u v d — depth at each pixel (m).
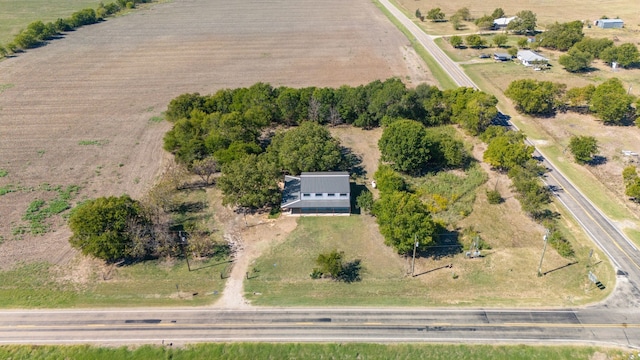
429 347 65.56
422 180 106.50
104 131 132.75
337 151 105.75
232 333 68.25
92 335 68.06
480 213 95.38
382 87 135.50
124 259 84.12
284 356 65.06
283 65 187.25
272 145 110.75
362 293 76.00
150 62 193.38
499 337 66.81
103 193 102.88
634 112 134.00
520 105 139.88
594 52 181.00
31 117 141.62
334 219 94.62
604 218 92.44
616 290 74.94
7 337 67.75
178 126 116.31
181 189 105.06
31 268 81.38
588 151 108.50
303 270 81.38
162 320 70.56
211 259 84.19
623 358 63.34
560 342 65.81
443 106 135.00
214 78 173.88
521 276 78.88
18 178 108.50
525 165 103.25
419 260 83.50
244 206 98.31
